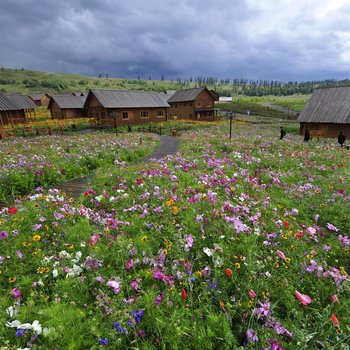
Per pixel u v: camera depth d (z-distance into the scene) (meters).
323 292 3.85
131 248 4.48
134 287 3.58
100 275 3.91
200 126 45.19
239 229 4.83
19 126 37.44
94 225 5.60
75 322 3.08
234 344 2.94
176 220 5.79
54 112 58.41
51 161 13.05
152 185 8.30
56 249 4.70
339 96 31.31
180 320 3.11
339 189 8.96
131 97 45.66
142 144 21.39
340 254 5.12
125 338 2.96
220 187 8.23
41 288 3.74
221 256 4.36
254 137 24.52
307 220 6.67
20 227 5.33
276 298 3.72
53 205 6.46
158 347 2.90
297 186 9.09
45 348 2.75
